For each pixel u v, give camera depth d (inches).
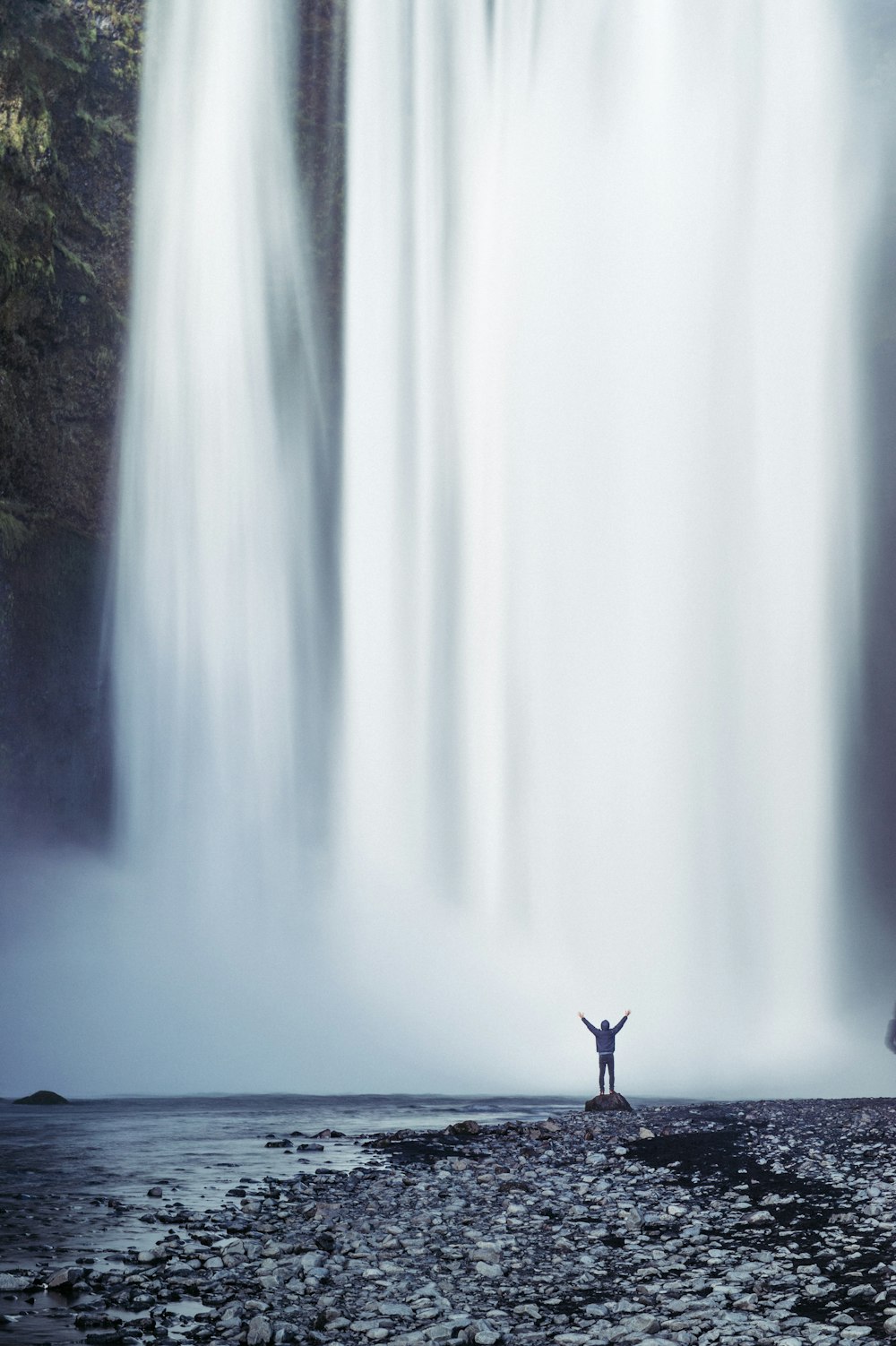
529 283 2031.3
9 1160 634.8
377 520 1964.8
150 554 1788.9
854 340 2140.7
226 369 1849.2
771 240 2111.2
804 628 2119.8
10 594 1585.9
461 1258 441.7
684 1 2086.6
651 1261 437.7
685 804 2044.8
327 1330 347.3
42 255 1605.6
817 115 2110.0
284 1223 486.0
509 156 2021.4
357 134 1918.1
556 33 2046.0
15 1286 374.3
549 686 2011.6
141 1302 363.6
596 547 2052.2
